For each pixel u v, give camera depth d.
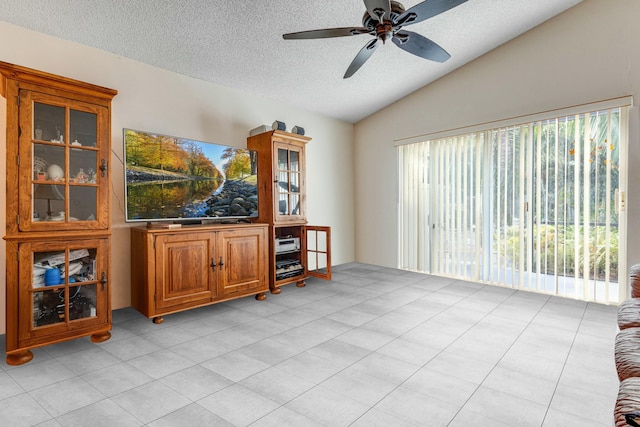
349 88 4.11
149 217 2.86
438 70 4.00
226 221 3.59
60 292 2.18
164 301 2.66
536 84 3.47
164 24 2.61
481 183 3.88
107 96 2.35
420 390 1.69
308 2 2.58
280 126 3.67
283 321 2.70
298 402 1.59
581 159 3.23
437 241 4.32
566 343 2.26
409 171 4.60
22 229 2.02
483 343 2.26
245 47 3.04
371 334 2.42
